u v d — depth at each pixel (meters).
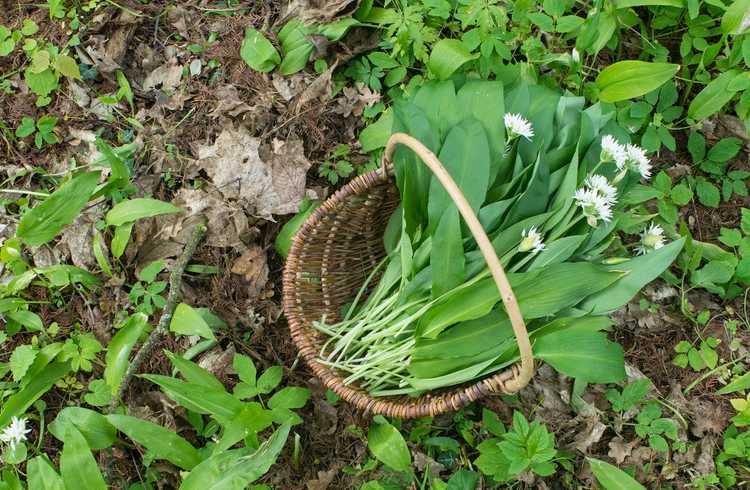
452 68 1.36
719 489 1.31
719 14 1.42
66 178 1.40
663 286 1.39
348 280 1.37
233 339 1.37
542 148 1.23
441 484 1.25
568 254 1.21
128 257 1.39
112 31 1.47
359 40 1.45
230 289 1.38
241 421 1.21
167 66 1.46
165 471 1.32
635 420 1.34
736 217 1.42
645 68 1.32
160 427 1.22
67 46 1.45
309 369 1.38
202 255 1.39
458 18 1.40
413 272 1.27
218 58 1.45
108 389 1.30
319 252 1.32
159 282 1.36
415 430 1.32
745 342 1.37
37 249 1.39
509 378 1.17
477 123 1.24
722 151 1.39
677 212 1.42
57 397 1.36
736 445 1.30
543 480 1.31
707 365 1.35
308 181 1.41
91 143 1.43
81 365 1.31
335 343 1.32
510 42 1.43
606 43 1.44
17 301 1.34
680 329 1.38
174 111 1.44
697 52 1.44
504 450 1.23
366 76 1.44
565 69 1.43
